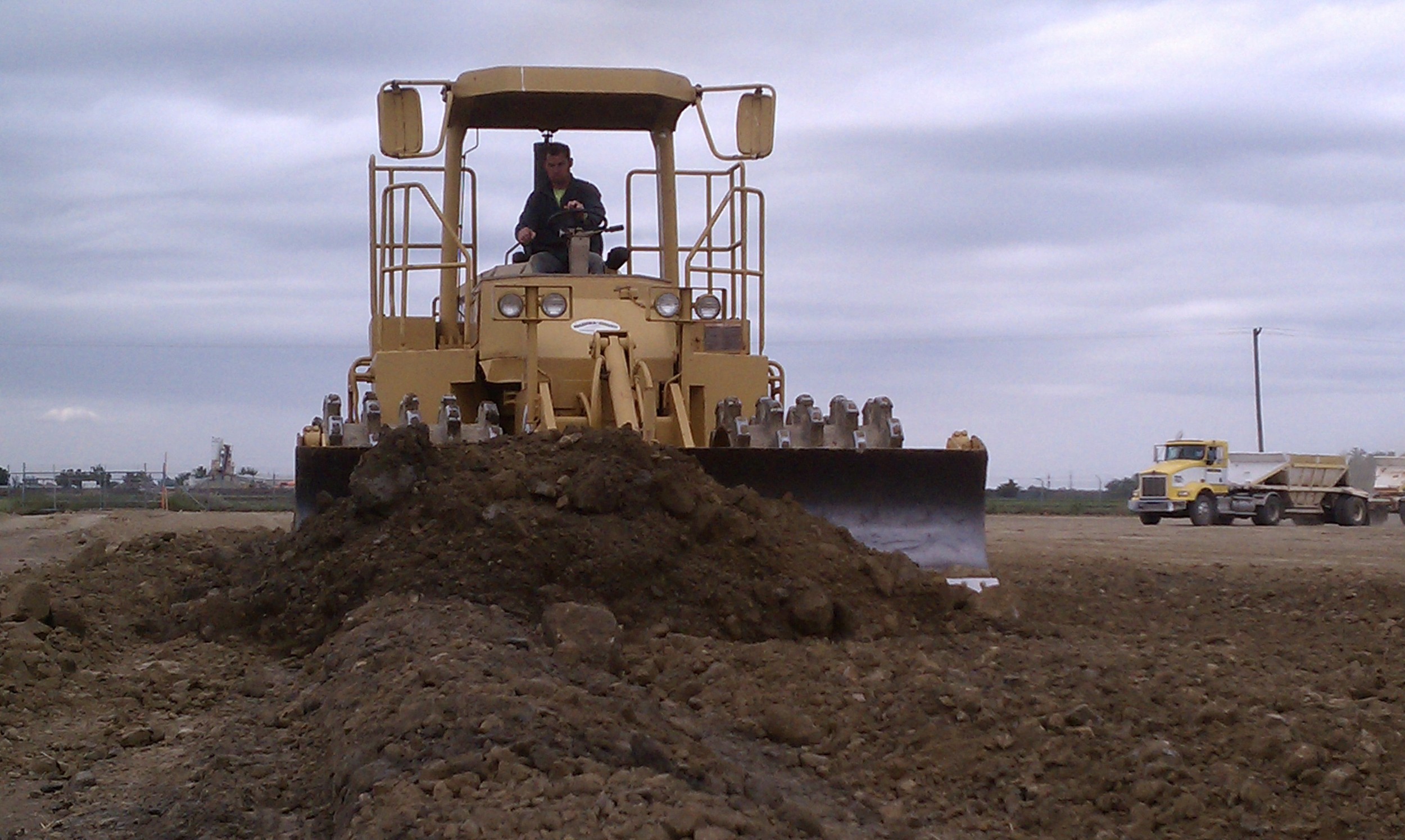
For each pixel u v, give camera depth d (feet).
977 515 31.76
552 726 18.26
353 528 29.12
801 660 24.85
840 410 32.99
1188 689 22.56
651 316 35.99
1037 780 18.84
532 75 37.96
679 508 28.30
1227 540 76.95
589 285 37.01
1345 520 123.44
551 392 34.88
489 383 36.32
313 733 20.59
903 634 27.78
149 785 19.34
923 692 22.36
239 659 27.27
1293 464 122.31
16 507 144.56
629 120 41.52
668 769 17.51
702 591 27.27
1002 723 20.88
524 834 14.73
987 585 30.99
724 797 16.76
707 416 36.52
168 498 145.38
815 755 20.08
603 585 26.96
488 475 28.89
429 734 18.01
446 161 39.55
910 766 19.65
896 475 31.50
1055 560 51.80
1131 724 20.59
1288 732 19.61
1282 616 33.55
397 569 27.50
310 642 27.68
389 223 37.58
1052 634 29.12
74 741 21.75
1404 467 129.18
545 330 35.45
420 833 14.83
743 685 23.31
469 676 20.39
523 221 40.60
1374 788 17.83
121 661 27.55
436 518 28.22
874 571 28.60
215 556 37.06
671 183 41.39
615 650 24.21
